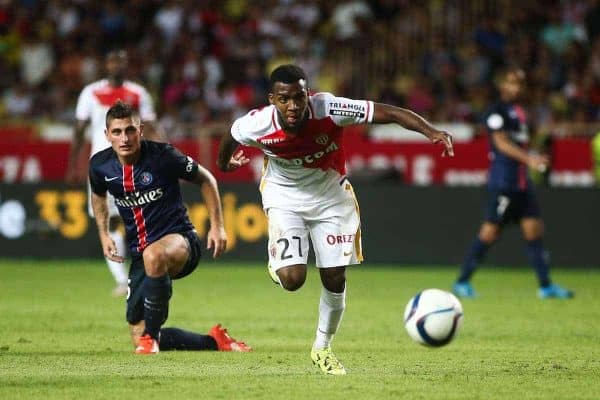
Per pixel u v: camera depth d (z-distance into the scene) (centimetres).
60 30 6694
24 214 4959
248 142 2031
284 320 3033
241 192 4891
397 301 3578
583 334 2755
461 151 5169
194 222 4875
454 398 1770
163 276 2292
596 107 5919
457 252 4816
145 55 6438
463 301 3609
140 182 2322
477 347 2492
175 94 6153
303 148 1988
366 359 2273
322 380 1947
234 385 1878
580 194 4762
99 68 6425
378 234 4875
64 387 1847
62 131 5472
